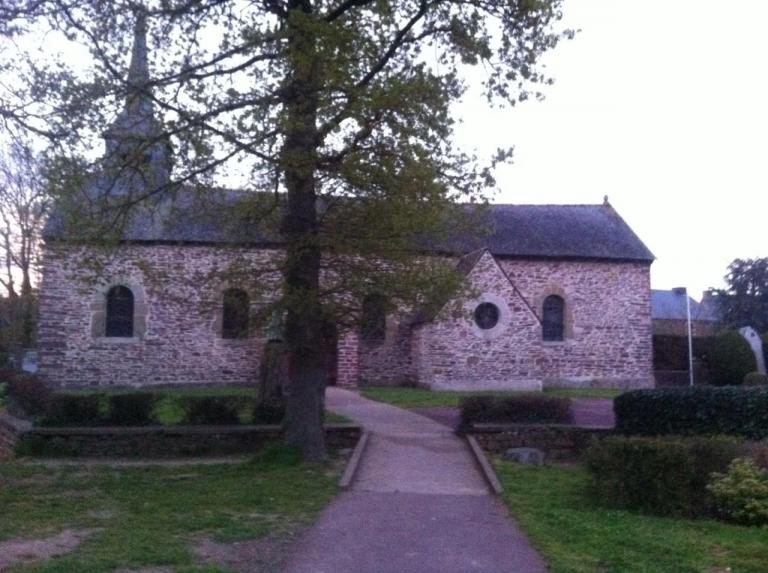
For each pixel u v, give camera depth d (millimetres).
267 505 10461
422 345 27078
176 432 16000
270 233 13859
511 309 27438
